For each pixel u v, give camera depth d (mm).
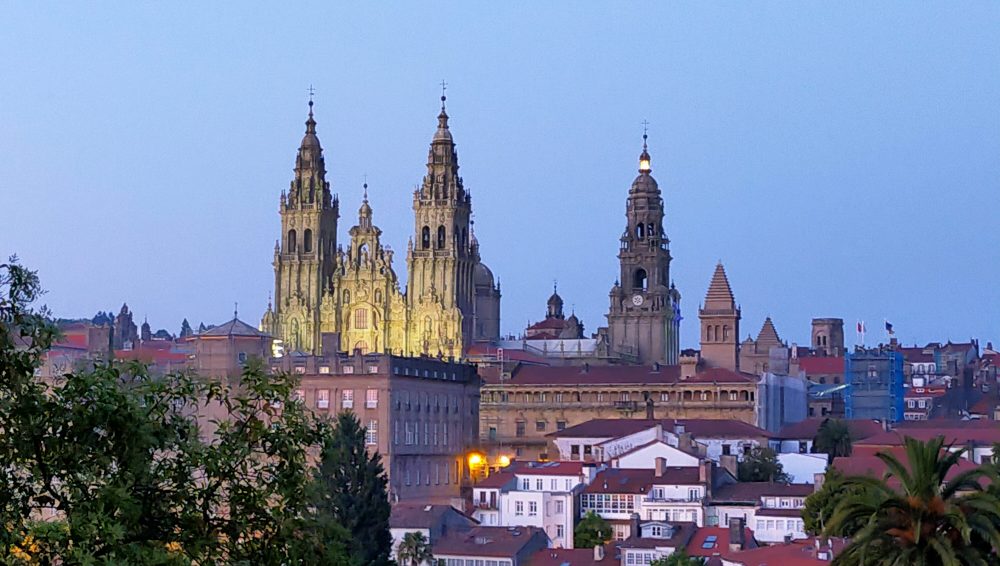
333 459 94562
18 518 84688
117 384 90562
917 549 136875
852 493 154500
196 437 91375
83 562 81250
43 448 87750
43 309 89625
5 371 87188
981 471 140375
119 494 85312
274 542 90312
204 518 89938
